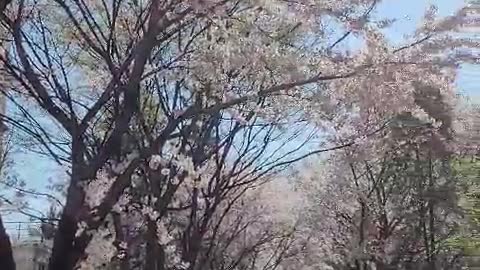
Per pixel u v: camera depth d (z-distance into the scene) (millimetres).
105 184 7402
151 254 10844
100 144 8539
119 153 7941
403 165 22484
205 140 11266
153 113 11297
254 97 8164
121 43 10039
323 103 9398
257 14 8328
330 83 9219
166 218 11008
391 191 23094
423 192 22812
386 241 22719
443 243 23562
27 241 12867
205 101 10172
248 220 19766
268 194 20094
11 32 8289
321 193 21938
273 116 11031
